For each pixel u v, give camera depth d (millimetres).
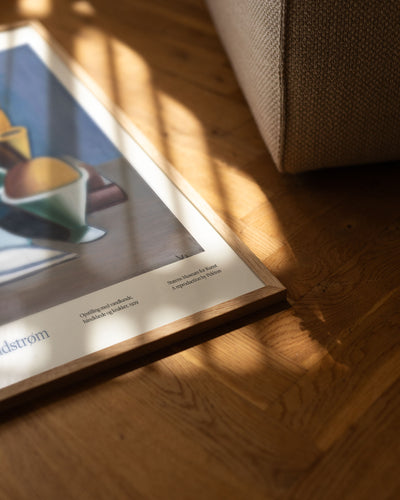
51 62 1231
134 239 863
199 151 1030
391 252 827
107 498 601
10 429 667
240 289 772
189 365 713
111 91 1178
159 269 813
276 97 835
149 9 1416
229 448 632
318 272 808
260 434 641
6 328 757
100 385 701
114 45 1307
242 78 998
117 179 966
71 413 677
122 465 626
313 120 834
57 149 1034
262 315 760
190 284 787
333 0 733
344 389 675
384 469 604
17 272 829
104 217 903
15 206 934
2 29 1325
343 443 627
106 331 739
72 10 1426
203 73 1210
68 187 958
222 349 726
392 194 914
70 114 1105
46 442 653
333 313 754
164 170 971
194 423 656
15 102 1139
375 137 862
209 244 841
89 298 784
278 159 898
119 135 1052
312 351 715
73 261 838
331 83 799
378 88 807
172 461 625
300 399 669
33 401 692
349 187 930
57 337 739
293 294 782
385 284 784
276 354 716
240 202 928
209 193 948
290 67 791
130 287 793
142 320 748
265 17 800
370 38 764
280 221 890
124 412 673
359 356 706
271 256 836
